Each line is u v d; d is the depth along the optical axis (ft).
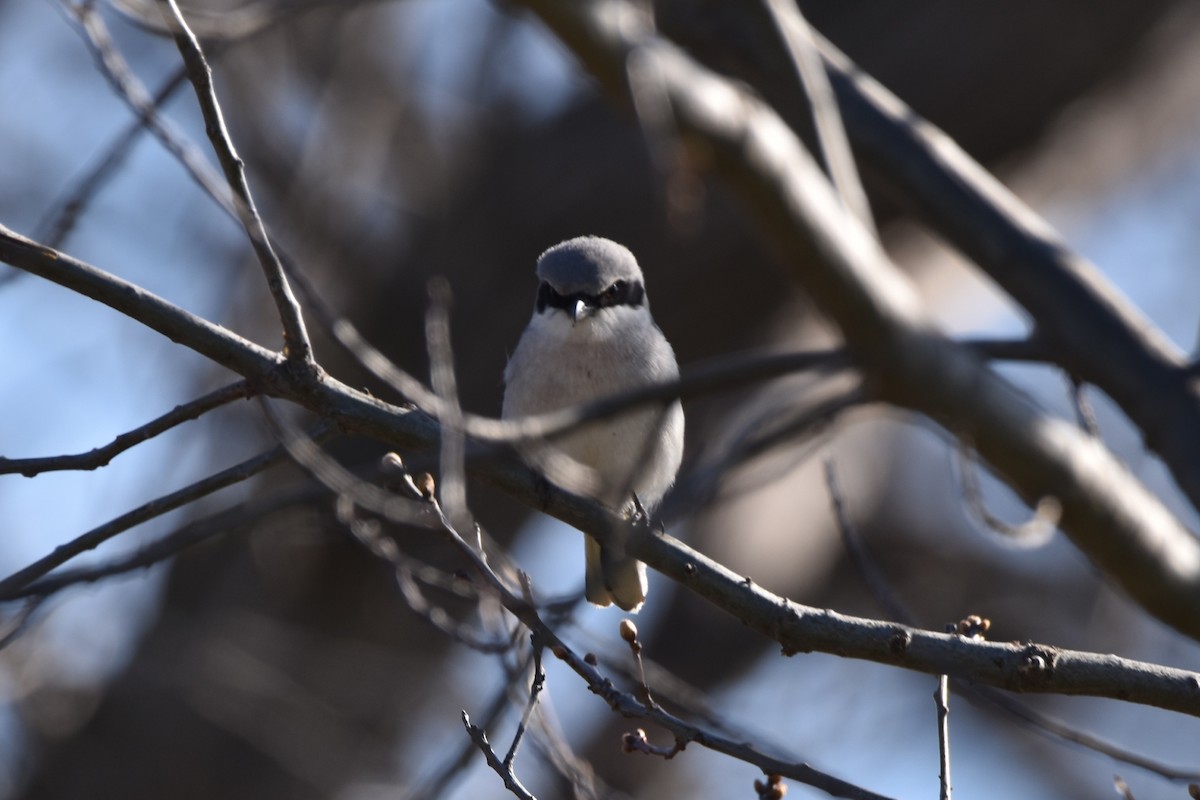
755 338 47.24
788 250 30.86
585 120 47.88
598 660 26.02
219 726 42.24
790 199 30.42
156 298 20.72
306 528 28.32
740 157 30.96
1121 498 30.78
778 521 52.95
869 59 44.60
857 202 31.71
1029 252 33.68
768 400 45.88
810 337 47.91
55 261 20.39
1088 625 56.80
